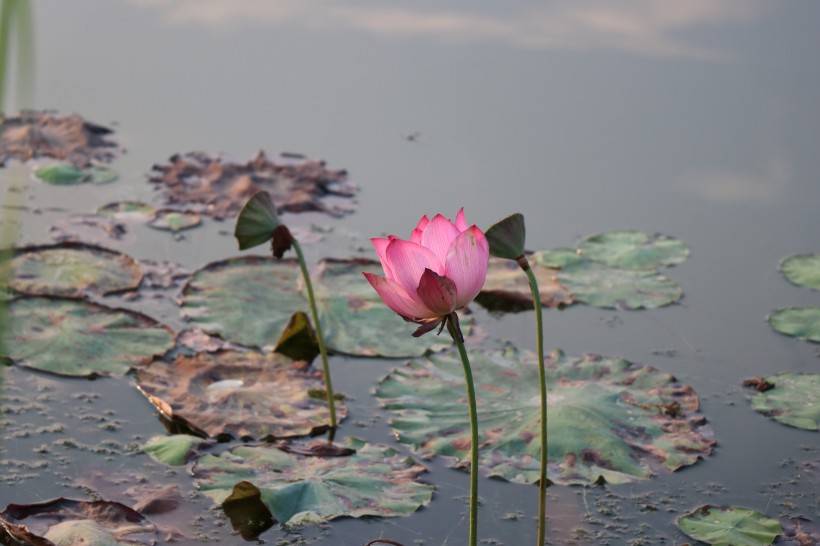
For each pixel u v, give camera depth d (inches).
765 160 324.2
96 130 327.3
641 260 265.4
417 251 128.0
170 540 158.4
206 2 433.4
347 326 231.0
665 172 315.9
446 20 425.1
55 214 278.1
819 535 166.7
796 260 268.7
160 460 181.5
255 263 255.0
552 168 316.5
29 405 196.9
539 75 377.1
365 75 374.3
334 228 279.7
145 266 254.8
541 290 251.6
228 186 298.5
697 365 222.4
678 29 420.5
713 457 188.4
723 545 162.9
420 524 166.4
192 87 361.1
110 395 202.4
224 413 195.3
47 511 161.5
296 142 328.8
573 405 197.5
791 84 373.1
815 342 231.8
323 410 199.6
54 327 219.5
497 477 179.2
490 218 285.4
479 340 228.4
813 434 197.2
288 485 172.1
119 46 386.3
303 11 430.0
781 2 445.7
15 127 321.7
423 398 203.9
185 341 222.4
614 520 169.9
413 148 327.0
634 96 363.3
